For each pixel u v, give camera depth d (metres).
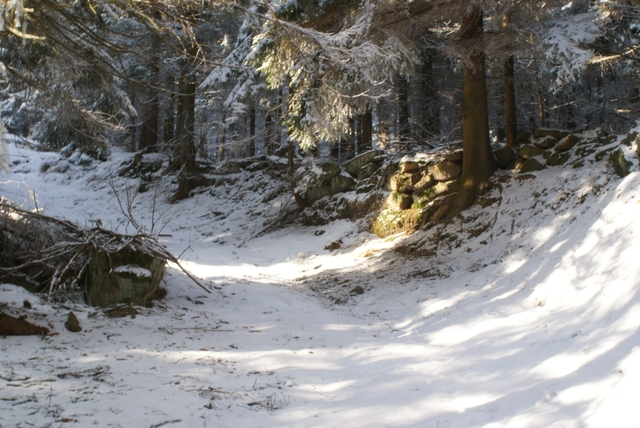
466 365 4.73
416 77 19.16
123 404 3.62
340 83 10.51
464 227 11.04
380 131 20.92
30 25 5.34
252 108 24.08
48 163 28.48
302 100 11.44
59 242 7.55
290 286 10.66
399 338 6.49
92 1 5.42
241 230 17.94
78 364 4.50
